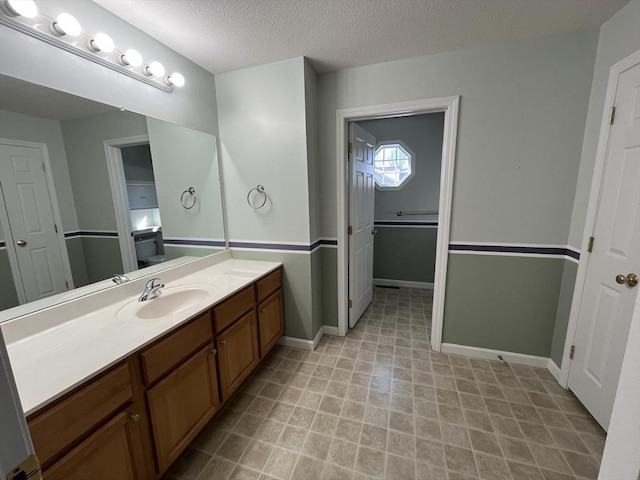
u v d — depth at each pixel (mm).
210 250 2221
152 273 1721
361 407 1695
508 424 1550
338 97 2170
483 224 2010
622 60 1422
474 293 2115
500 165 1907
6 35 1055
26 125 1159
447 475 1281
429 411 1654
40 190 1228
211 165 2172
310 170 2111
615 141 1464
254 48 1781
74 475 855
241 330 1728
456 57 1869
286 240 2217
